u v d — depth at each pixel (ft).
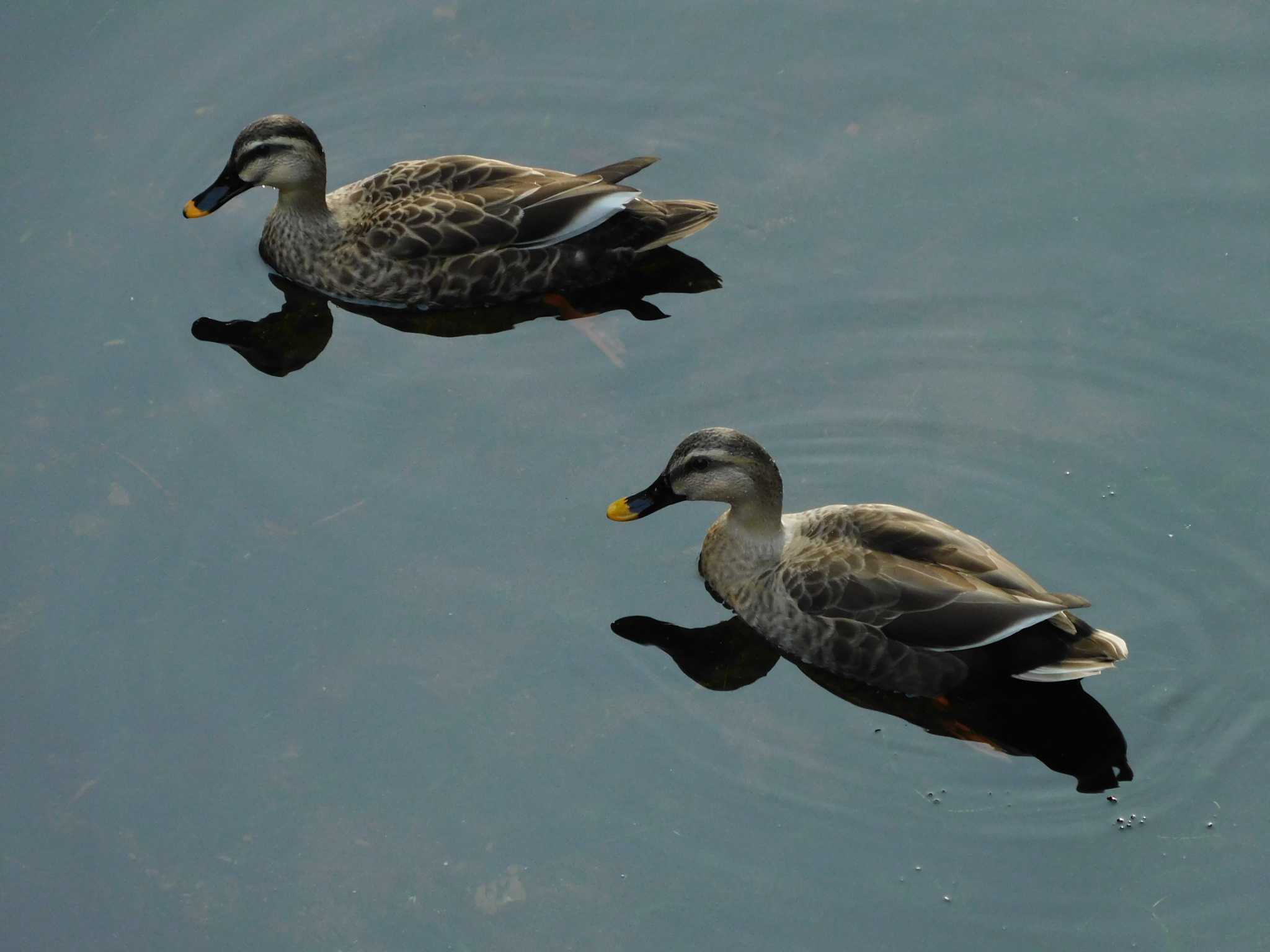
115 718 44.73
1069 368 54.44
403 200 58.80
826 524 47.21
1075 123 62.85
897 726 44.91
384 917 40.73
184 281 58.70
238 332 56.95
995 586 43.96
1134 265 57.36
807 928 40.01
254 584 48.01
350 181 63.21
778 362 55.11
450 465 51.62
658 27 68.64
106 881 41.45
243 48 67.26
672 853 41.63
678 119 64.80
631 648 46.73
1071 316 55.93
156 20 67.72
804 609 45.80
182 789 43.27
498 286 58.13
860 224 59.82
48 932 40.52
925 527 45.75
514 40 68.49
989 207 59.98
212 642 46.52
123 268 58.54
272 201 63.41
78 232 59.72
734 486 46.52
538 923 40.42
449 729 44.47
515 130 65.00
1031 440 52.37
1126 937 39.55
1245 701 44.73
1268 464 51.13
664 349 55.83
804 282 57.77
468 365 55.57
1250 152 61.05
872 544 45.98
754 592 47.32
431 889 41.22
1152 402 53.31
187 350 55.83
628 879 41.14
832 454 52.37
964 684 44.96
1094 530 49.78
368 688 45.42
